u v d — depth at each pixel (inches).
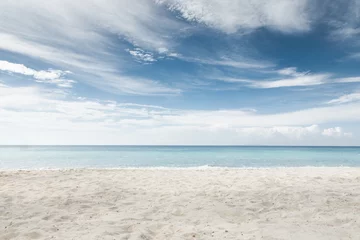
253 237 152.3
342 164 838.5
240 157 1241.4
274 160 1025.5
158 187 307.3
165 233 161.9
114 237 152.6
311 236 152.8
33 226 171.2
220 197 253.9
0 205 215.3
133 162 918.4
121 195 263.1
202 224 179.8
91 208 217.3
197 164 834.2
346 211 201.5
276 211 208.1
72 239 149.0
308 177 382.3
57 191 273.7
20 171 438.9
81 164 835.4
